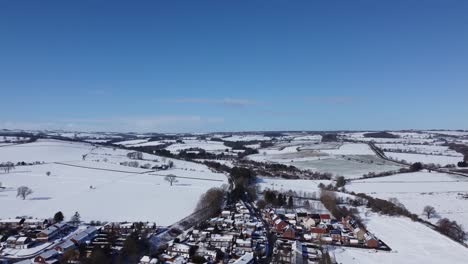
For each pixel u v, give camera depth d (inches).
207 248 5433.1
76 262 4817.9
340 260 5172.2
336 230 6274.6
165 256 5064.0
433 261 5172.2
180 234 6161.4
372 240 5708.7
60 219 6692.9
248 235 5984.3
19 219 6451.8
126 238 5506.9
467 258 5295.3
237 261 4785.9
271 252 5492.1
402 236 6215.6
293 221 7007.9
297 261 5014.8
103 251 4953.3
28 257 5118.1
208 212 7381.9
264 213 7628.0
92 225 6565.0
